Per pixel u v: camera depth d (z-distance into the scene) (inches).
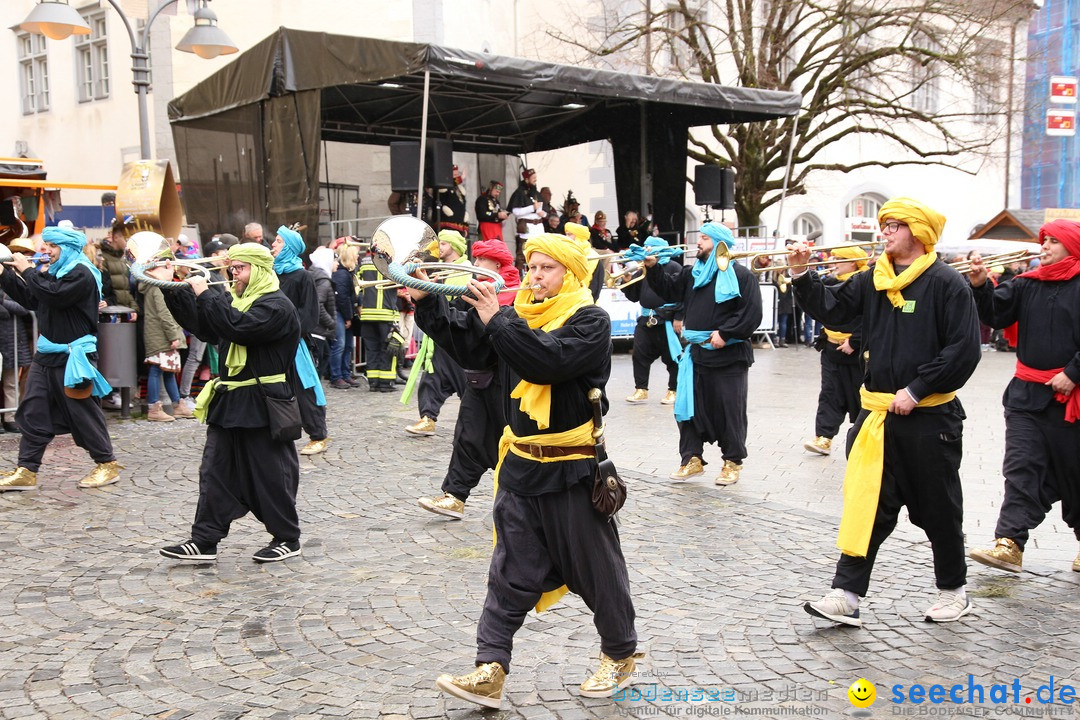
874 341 178.9
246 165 555.5
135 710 147.4
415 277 145.2
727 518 253.3
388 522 252.1
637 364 451.5
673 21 814.5
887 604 190.4
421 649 169.9
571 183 823.7
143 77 462.3
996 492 283.1
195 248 444.8
